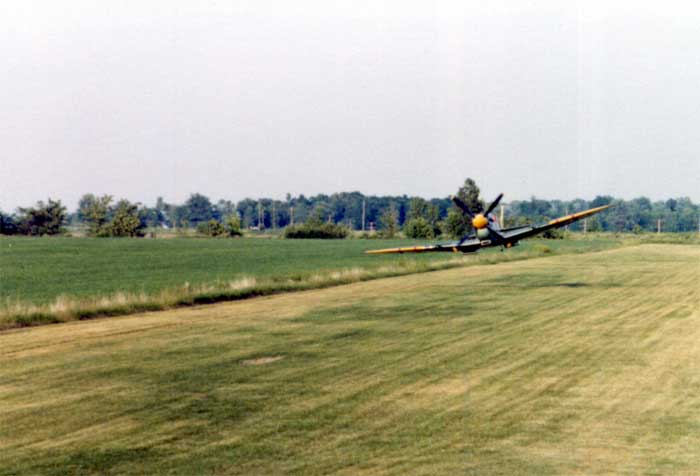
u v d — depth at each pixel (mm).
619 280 42219
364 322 25047
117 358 18719
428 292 35406
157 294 32344
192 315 27281
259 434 12281
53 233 136875
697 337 21625
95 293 35375
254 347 20234
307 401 14398
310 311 28188
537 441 11906
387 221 136750
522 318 25812
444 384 15766
